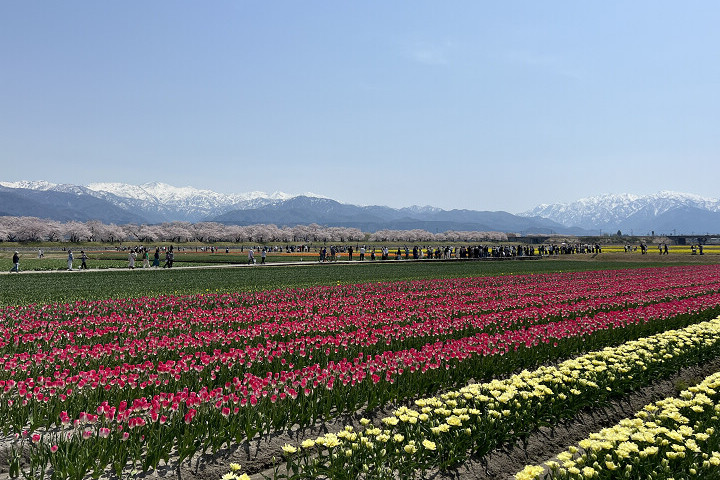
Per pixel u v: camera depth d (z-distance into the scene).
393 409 11.30
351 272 58.34
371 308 26.50
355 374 12.30
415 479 8.15
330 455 8.24
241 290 36.69
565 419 11.16
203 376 12.62
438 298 32.03
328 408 10.40
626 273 53.19
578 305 26.34
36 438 8.00
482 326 20.77
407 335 18.77
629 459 8.34
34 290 36.16
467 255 97.00
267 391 10.82
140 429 8.73
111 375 11.76
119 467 7.79
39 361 13.46
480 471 8.88
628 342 16.61
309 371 11.68
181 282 43.66
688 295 31.72
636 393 13.15
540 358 15.94
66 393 10.84
